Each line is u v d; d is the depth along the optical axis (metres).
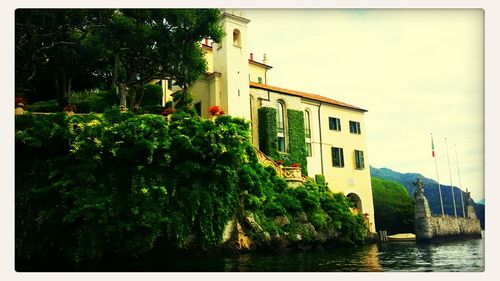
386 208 55.59
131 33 30.47
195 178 23.81
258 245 24.97
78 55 32.66
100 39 31.19
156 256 22.47
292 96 42.00
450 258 25.22
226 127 25.25
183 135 23.64
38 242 21.45
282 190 29.38
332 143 44.41
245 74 37.81
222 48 37.31
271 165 30.75
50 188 21.55
